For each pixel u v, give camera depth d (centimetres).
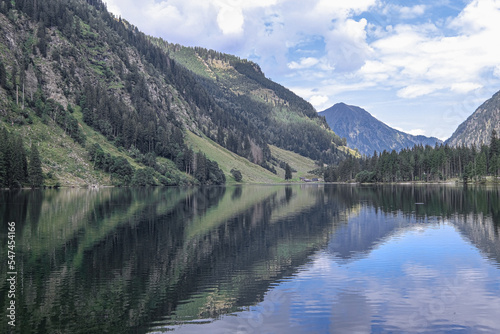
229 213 8238
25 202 9612
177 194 14700
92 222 6594
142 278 3378
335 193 15600
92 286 3138
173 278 3384
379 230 5969
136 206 9388
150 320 2491
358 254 4344
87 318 2511
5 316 2530
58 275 3447
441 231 5800
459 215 7519
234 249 4600
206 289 3094
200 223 6688
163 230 5900
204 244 4869
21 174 14788
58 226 6150
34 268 3672
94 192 14488
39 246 4644
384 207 9312
